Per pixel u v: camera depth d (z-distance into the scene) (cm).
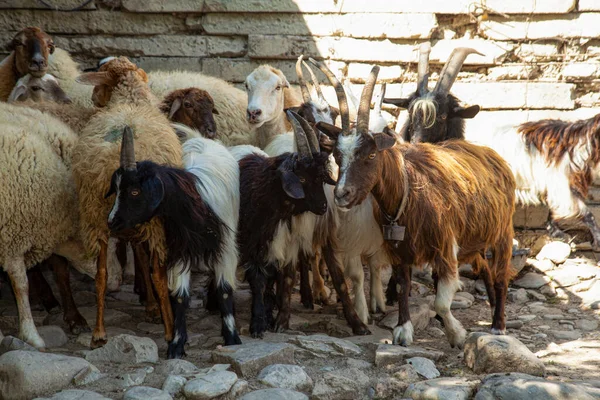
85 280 809
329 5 923
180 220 560
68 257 634
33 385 504
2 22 944
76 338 628
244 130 811
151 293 677
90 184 567
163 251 573
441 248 599
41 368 512
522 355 542
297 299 762
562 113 920
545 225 895
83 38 950
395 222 593
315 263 738
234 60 945
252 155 666
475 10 910
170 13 943
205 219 573
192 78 836
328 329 668
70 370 522
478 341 559
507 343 550
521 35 917
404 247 601
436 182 600
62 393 491
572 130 830
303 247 650
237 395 502
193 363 567
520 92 916
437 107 762
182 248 567
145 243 609
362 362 567
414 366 551
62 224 600
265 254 634
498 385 495
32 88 801
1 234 568
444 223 595
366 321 680
